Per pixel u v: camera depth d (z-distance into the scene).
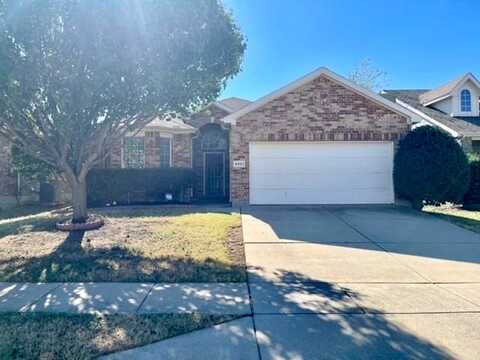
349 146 13.34
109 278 5.49
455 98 18.70
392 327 3.83
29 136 8.87
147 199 15.12
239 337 3.63
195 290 4.98
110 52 7.41
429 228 9.16
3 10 6.82
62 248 7.31
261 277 5.53
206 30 7.96
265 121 13.30
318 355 3.29
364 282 5.30
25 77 7.28
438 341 3.54
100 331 3.75
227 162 18.66
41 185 16.12
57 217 11.02
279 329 3.80
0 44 6.77
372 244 7.57
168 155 16.88
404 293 4.84
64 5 7.04
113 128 9.43
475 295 4.77
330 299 4.63
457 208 13.08
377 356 3.27
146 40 7.48
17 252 7.05
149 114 9.05
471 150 16.31
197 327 3.85
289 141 13.30
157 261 6.39
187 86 8.45
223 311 4.25
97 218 10.10
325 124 13.22
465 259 6.48
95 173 14.42
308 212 11.70
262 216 10.95
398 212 11.67
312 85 13.23
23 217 11.78
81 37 7.25
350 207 12.79
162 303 4.51
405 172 12.13
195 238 8.15
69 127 8.48
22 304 4.50
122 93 8.16
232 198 13.45
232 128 13.41
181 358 3.25
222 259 6.54
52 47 7.36
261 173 13.42
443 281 5.34
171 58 7.79
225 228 9.19
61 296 4.76
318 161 13.37
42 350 3.38
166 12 7.45
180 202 15.42
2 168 15.74
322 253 6.91
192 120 18.45
